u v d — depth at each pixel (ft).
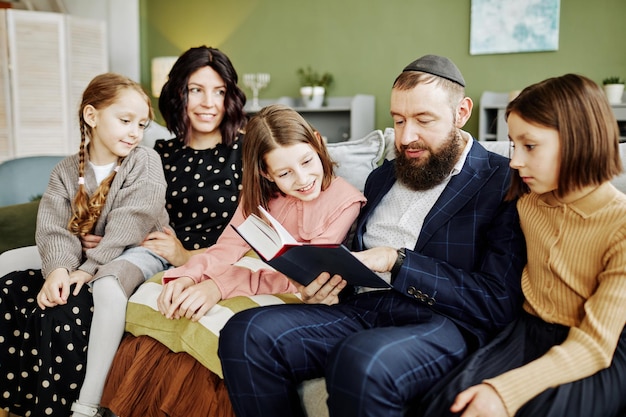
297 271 4.09
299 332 4.00
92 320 4.86
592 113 3.43
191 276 4.74
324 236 4.70
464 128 15.37
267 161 4.68
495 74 14.84
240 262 4.86
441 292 4.01
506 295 3.95
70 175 5.64
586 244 3.52
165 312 4.55
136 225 5.43
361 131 15.85
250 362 3.79
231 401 3.89
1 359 4.97
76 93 16.94
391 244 4.59
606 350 3.23
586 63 13.82
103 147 5.64
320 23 17.03
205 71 6.18
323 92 16.53
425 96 4.26
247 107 17.46
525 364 3.55
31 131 16.40
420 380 3.53
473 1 14.79
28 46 16.10
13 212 6.69
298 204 4.96
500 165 4.43
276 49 17.80
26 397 4.96
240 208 5.23
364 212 4.97
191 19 18.89
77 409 4.73
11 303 5.04
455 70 4.44
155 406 4.53
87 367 4.81
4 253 5.83
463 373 3.44
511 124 3.68
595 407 3.16
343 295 4.81
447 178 4.53
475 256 4.25
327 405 3.56
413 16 15.70
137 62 18.95
